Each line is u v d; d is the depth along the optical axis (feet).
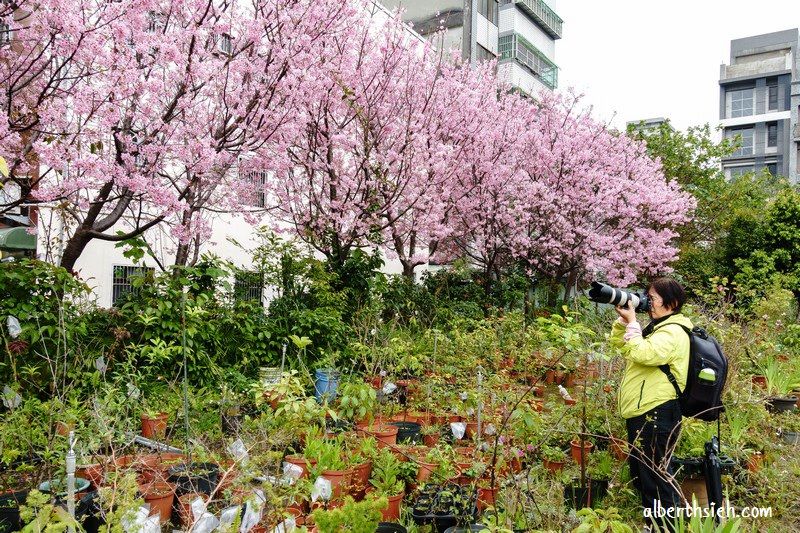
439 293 41.52
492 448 12.82
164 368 20.36
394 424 18.16
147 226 22.54
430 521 11.55
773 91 135.54
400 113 33.35
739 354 20.71
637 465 12.20
